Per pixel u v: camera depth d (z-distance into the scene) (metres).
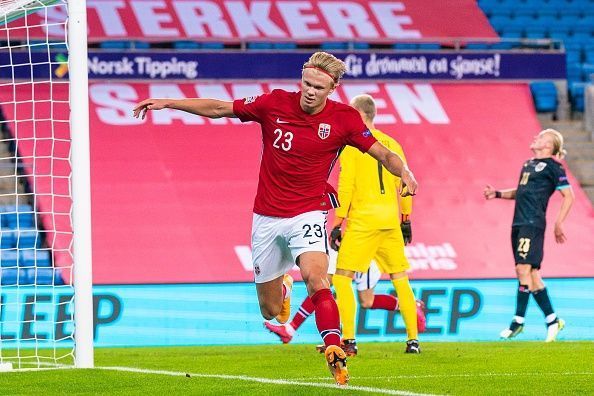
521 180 37.56
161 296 42.44
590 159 63.31
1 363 26.81
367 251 30.47
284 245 21.08
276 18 68.88
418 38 66.31
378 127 63.69
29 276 51.34
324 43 69.12
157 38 61.47
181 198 57.47
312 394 18.89
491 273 53.75
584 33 72.69
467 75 63.59
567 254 55.28
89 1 67.69
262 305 22.55
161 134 61.47
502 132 64.38
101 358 30.91
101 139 60.50
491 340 41.44
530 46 71.00
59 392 20.39
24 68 60.78
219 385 20.95
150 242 54.31
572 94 68.38
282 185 20.64
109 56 59.75
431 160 61.97
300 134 20.30
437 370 25.00
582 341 37.91
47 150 59.38
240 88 64.12
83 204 25.80
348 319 30.14
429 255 54.66
